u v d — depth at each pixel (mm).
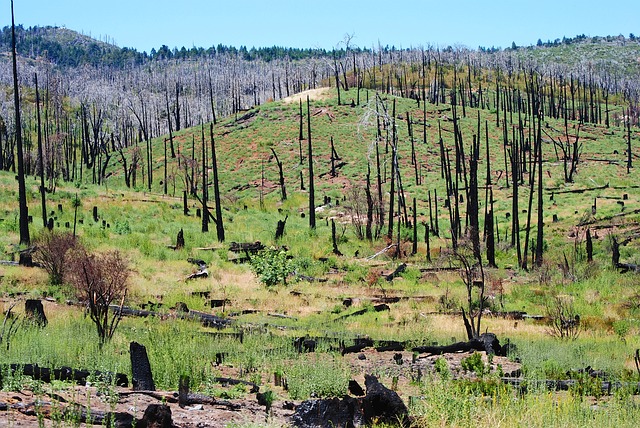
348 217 69125
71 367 12281
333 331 22734
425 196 82000
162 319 22219
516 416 9867
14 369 10805
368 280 36625
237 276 35125
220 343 17766
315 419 9438
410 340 21156
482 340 18688
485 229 50812
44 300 24094
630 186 84438
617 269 39875
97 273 20688
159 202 61219
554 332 23766
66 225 42781
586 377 14070
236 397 11922
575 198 77625
